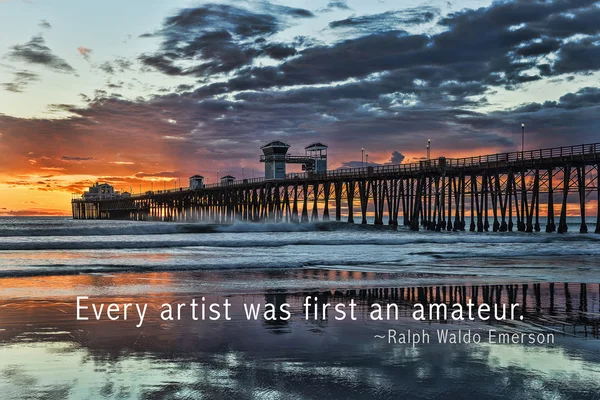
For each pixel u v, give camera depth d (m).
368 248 36.25
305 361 8.61
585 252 32.22
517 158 54.31
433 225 63.47
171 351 9.22
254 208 93.25
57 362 8.52
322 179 77.31
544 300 14.93
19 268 21.94
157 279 19.19
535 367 8.34
